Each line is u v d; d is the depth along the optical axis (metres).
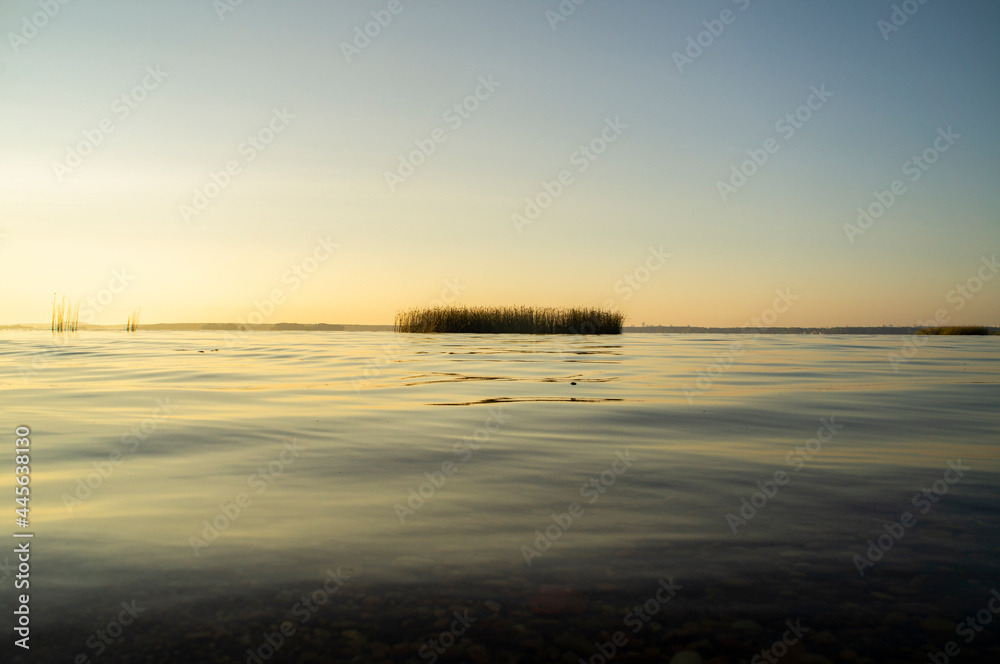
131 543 2.19
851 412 5.44
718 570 2.00
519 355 13.24
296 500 2.73
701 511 2.61
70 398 6.15
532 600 1.80
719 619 1.69
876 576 1.95
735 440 4.17
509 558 2.09
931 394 6.73
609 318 28.31
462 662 1.48
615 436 4.32
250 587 1.86
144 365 10.14
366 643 1.56
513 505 2.68
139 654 1.49
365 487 2.96
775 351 15.69
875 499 2.77
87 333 27.05
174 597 1.78
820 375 8.97
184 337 24.38
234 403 5.89
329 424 4.73
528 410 5.52
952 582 1.91
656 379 8.27
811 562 2.06
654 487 2.98
